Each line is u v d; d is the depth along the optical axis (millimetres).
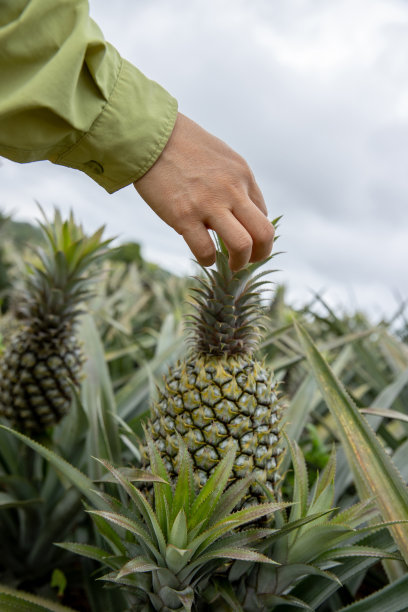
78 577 938
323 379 793
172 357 1142
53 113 590
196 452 655
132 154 623
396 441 1002
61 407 960
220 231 610
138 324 1981
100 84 607
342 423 758
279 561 634
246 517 581
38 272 913
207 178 613
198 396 664
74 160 646
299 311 1706
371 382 1316
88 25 604
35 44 580
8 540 921
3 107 572
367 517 664
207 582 659
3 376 945
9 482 869
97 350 1045
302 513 641
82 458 935
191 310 1578
